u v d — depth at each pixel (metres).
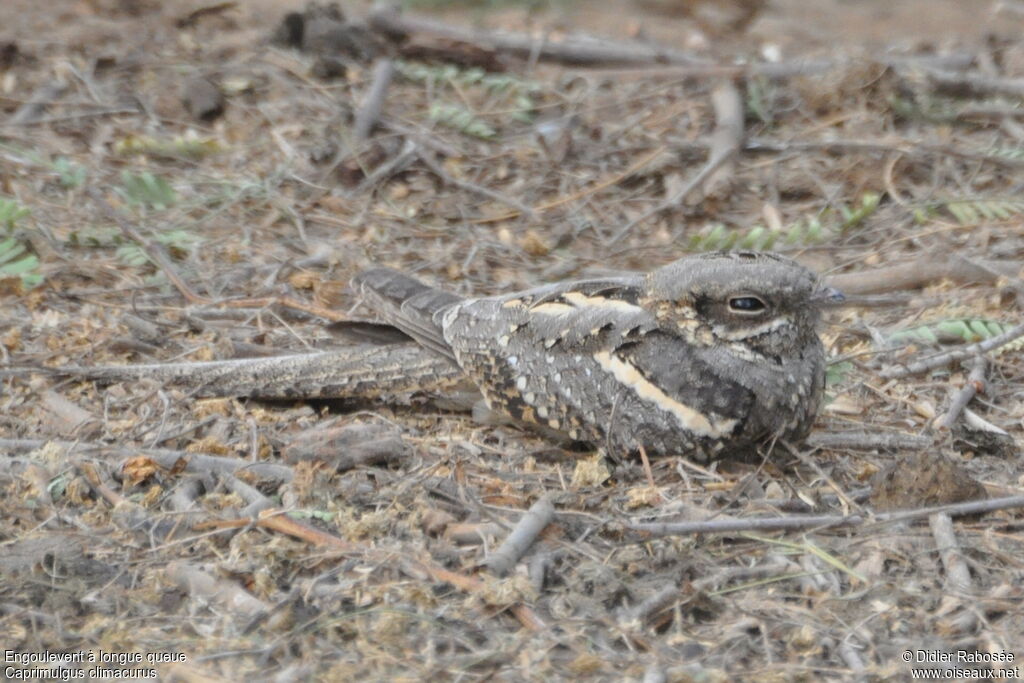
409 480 8.98
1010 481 9.38
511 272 13.34
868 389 10.86
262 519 8.30
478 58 17.81
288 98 16.61
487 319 10.00
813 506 8.76
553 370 9.63
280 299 12.14
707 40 19.95
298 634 7.39
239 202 14.47
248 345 11.44
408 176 15.24
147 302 12.33
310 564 8.02
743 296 9.02
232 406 10.42
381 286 10.62
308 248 13.62
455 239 14.05
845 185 14.99
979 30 20.19
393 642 7.35
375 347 10.52
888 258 13.54
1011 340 11.22
